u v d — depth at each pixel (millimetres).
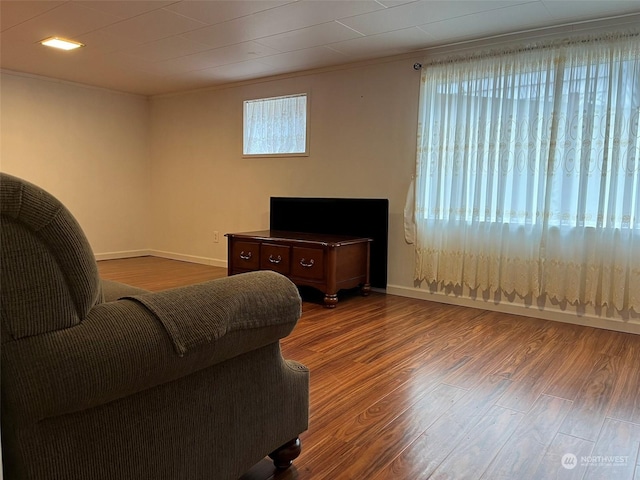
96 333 951
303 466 1575
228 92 5344
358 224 4316
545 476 1535
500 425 1866
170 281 4660
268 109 5051
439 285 3973
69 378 902
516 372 2418
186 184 5891
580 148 3225
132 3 2977
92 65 4551
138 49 3979
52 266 893
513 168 3504
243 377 1345
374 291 4348
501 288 3623
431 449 1686
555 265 3365
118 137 5891
